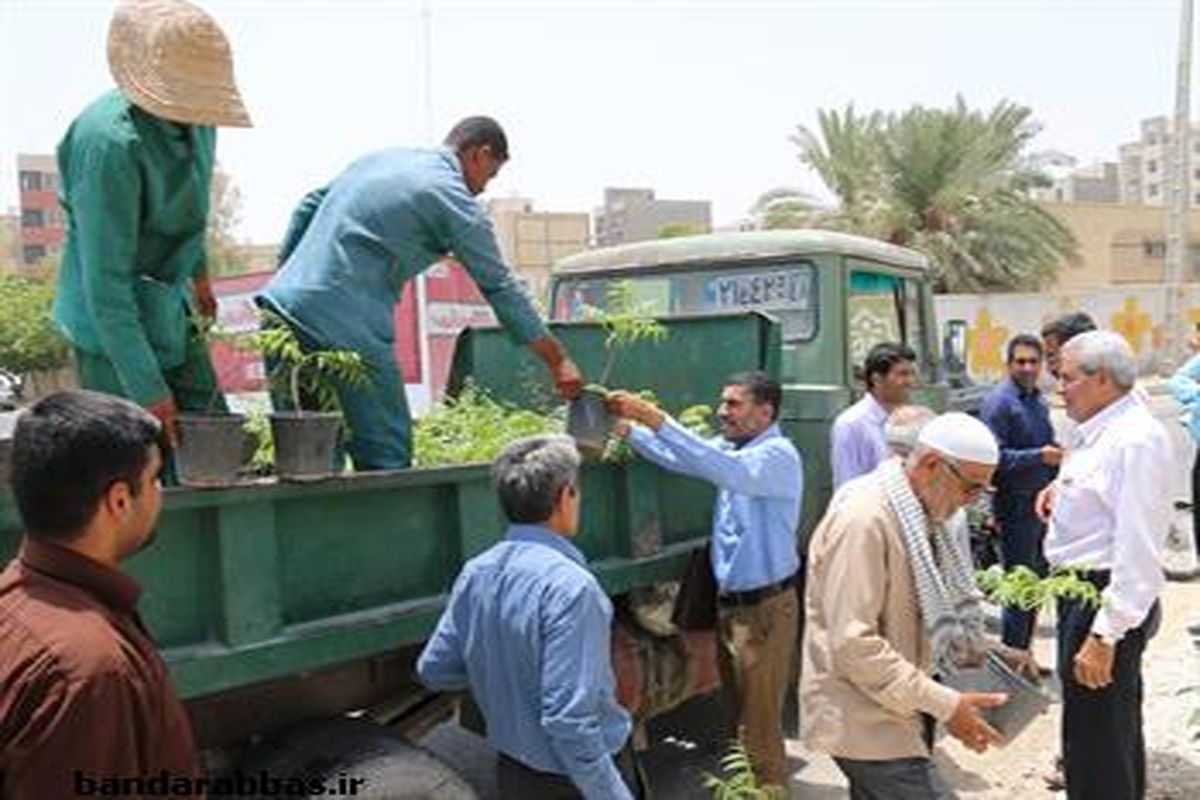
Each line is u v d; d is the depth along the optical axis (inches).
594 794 111.0
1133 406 156.4
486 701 116.2
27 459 70.6
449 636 119.0
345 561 121.2
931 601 122.0
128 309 119.3
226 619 108.3
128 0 120.6
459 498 133.0
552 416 198.4
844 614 120.9
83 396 73.4
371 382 146.5
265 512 111.8
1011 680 135.1
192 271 136.6
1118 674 155.3
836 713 124.7
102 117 119.0
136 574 103.1
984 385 364.5
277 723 126.0
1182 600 306.8
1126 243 2172.7
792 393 218.2
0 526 93.6
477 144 154.3
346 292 144.4
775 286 226.7
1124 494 149.4
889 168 1272.1
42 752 65.1
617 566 156.9
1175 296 802.2
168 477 116.7
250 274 330.3
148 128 120.5
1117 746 155.9
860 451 193.6
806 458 216.7
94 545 71.9
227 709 121.7
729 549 164.9
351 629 119.3
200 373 138.6
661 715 217.0
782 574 164.4
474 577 116.7
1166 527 151.2
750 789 150.5
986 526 268.2
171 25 119.0
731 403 163.5
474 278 149.1
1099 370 155.9
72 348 129.2
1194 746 203.9
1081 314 234.7
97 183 117.3
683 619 170.9
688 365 199.0
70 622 68.2
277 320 144.0
